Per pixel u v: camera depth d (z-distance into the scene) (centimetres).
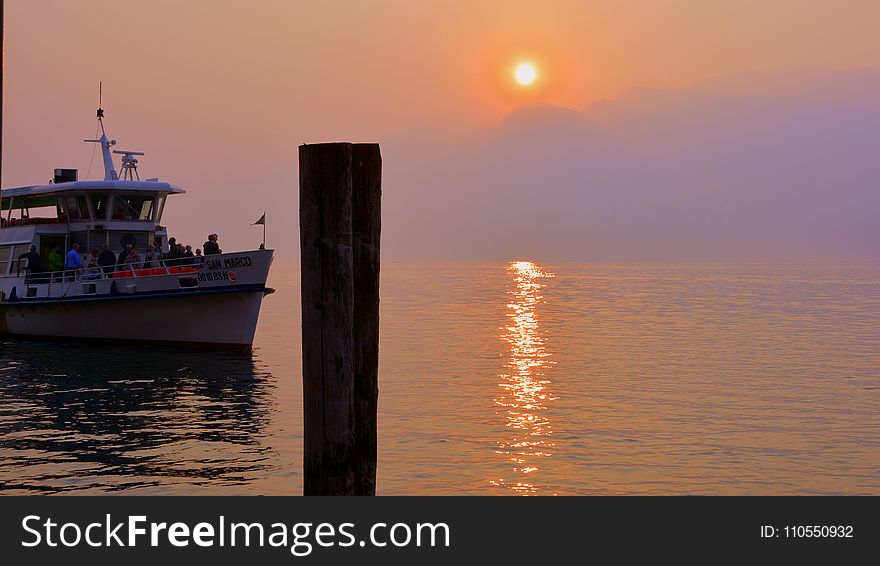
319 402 922
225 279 3734
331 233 905
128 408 2575
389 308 8950
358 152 917
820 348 4806
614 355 4394
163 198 4297
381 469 1908
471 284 17362
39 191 4200
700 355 4400
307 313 920
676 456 2061
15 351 3809
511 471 1908
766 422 2495
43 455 1978
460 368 3800
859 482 1858
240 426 2325
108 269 3975
